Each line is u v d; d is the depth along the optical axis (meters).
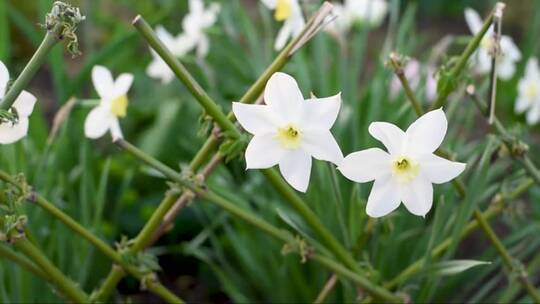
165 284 0.88
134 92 1.22
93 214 0.77
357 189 0.58
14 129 0.52
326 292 0.63
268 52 0.89
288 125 0.48
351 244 0.60
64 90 0.76
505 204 0.60
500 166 0.80
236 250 0.77
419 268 0.58
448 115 0.63
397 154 0.48
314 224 0.56
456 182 0.57
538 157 1.00
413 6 0.85
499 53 0.53
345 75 0.81
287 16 0.64
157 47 0.50
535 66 0.87
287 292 0.75
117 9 1.47
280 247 0.74
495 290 0.83
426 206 0.49
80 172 0.79
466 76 0.56
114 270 0.57
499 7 0.52
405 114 0.73
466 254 0.89
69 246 0.72
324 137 0.48
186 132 1.01
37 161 0.74
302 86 0.78
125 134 1.07
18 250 0.57
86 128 0.62
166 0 1.24
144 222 0.88
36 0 1.50
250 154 0.48
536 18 1.17
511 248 0.80
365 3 0.96
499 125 0.55
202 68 0.91
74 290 0.56
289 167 0.48
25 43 1.46
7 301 0.65
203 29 0.92
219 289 0.86
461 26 1.78
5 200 0.52
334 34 0.79
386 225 0.60
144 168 0.79
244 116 0.48
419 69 0.89
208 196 0.55
